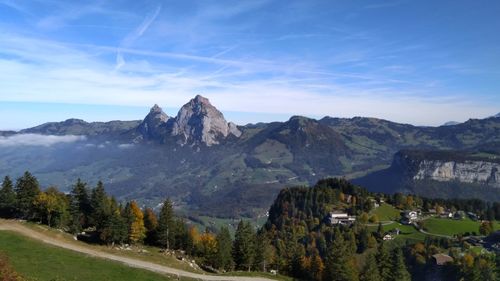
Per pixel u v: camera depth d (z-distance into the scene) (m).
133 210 143.00
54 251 97.12
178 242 147.62
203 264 138.62
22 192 141.50
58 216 135.88
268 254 153.75
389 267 139.75
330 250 146.75
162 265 111.94
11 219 139.25
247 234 144.25
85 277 79.31
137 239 133.88
